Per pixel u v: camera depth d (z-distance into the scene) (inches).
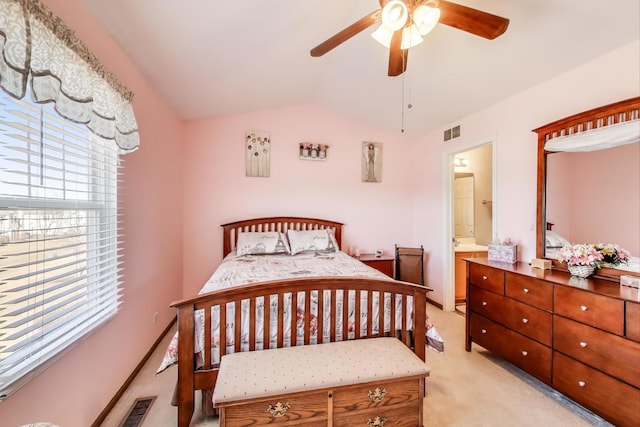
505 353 83.4
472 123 119.4
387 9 51.9
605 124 71.9
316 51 65.9
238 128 141.3
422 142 157.1
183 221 134.8
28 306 41.7
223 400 45.7
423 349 70.2
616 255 68.9
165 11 61.4
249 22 71.4
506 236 102.3
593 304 61.0
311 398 50.0
